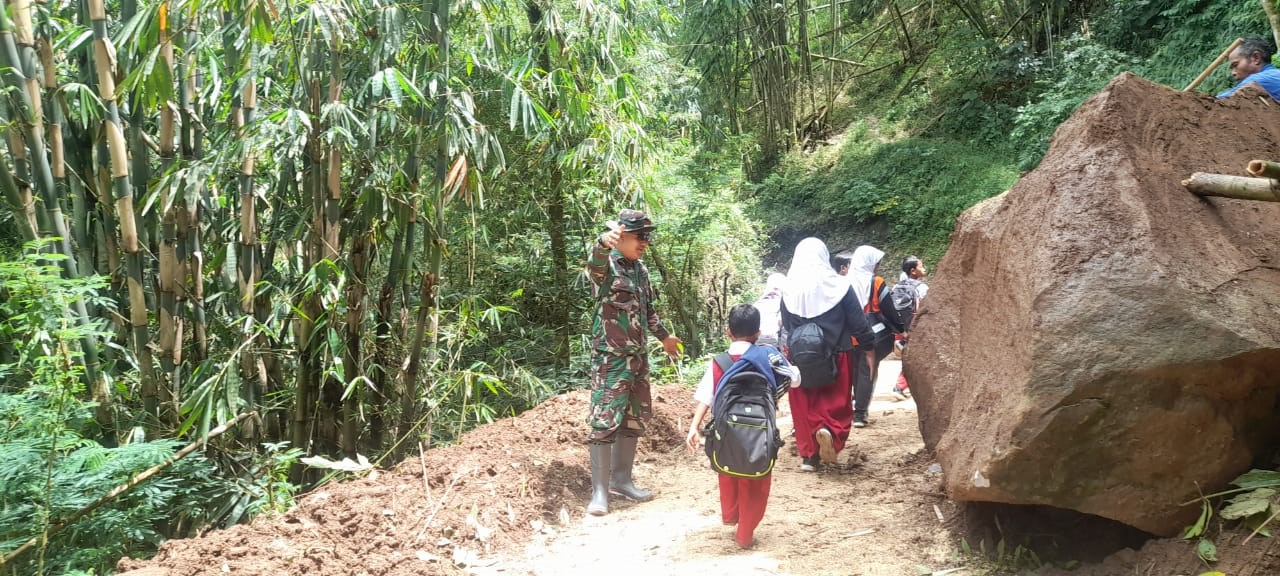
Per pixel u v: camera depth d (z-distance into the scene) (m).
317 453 5.30
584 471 4.89
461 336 6.11
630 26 7.90
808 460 5.00
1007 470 3.01
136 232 4.72
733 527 4.11
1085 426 2.92
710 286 11.51
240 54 4.86
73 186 4.97
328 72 4.96
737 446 3.71
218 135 5.79
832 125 22.48
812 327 4.82
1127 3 15.80
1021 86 18.61
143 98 4.43
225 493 4.74
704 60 22.00
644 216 4.39
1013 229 3.46
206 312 5.63
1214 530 2.91
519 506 4.30
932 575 3.37
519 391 7.43
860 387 6.08
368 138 4.82
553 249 8.73
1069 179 3.25
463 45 5.87
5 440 3.77
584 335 8.52
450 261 8.02
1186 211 3.16
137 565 3.50
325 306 4.73
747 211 17.66
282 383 5.69
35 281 3.91
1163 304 2.86
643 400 4.64
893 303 6.05
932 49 21.91
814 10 22.80
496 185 7.93
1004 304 3.37
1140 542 3.24
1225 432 2.87
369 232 5.23
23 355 4.39
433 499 4.21
